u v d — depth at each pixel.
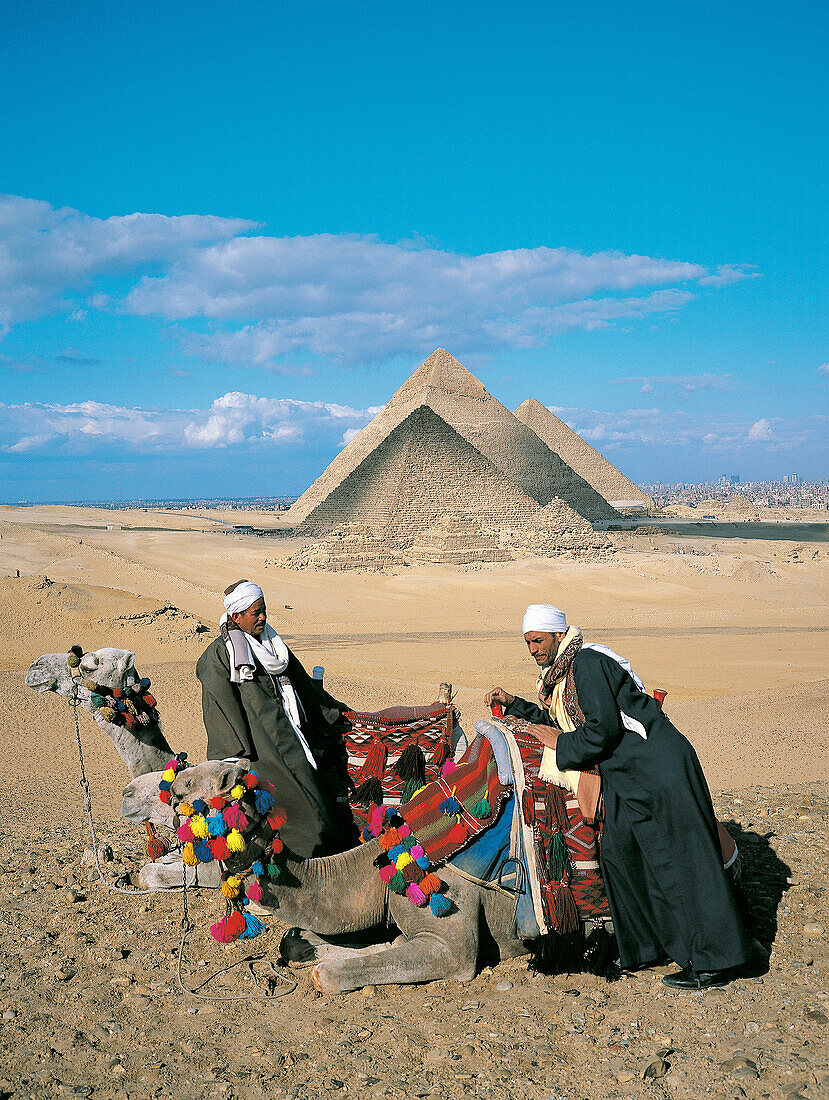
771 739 17.62
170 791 4.82
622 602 66.69
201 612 49.78
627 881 4.77
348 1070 4.00
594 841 4.89
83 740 17.92
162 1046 4.28
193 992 4.87
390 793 5.43
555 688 5.14
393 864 4.82
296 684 5.54
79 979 5.05
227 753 5.25
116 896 6.35
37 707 20.67
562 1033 4.31
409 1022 4.45
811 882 6.05
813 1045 4.05
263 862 4.68
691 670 34.50
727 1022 4.32
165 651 29.36
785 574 81.31
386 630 51.38
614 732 4.75
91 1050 4.23
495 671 32.62
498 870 4.94
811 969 4.82
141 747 6.36
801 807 7.97
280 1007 4.69
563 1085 3.84
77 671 6.29
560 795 4.93
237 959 5.31
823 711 20.16
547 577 75.69
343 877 4.92
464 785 4.98
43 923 5.88
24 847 7.91
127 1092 3.86
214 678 5.28
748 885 6.05
